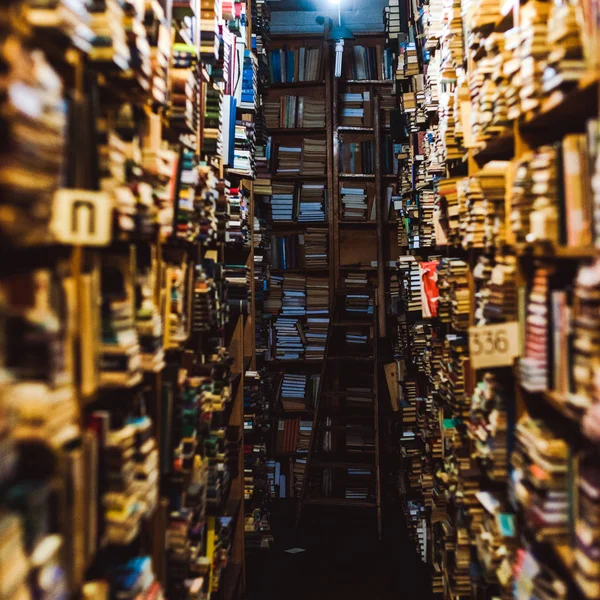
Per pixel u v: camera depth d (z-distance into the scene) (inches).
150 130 72.9
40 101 39.7
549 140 78.9
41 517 42.7
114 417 58.9
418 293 169.3
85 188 51.1
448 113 115.9
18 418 41.3
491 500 93.5
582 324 57.0
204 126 108.8
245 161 145.3
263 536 182.1
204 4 99.9
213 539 108.8
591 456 60.3
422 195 165.5
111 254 61.7
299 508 203.3
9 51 36.5
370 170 239.8
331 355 239.8
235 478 152.3
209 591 106.1
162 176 73.1
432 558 156.4
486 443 91.4
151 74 71.5
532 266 80.0
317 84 240.7
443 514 142.5
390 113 223.3
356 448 232.4
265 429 190.4
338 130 238.1
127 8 59.4
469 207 99.1
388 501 227.9
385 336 234.8
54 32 44.4
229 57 136.6
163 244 87.1
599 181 52.7
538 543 73.0
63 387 46.0
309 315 237.8
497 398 85.9
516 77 75.1
